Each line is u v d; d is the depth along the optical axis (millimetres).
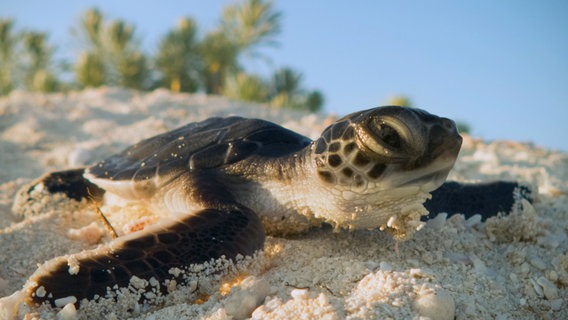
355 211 125
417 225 124
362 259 127
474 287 119
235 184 139
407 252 130
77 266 112
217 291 117
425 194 122
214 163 141
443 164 118
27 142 292
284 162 134
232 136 145
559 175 229
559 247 139
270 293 113
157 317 110
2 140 295
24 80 923
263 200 137
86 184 170
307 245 131
